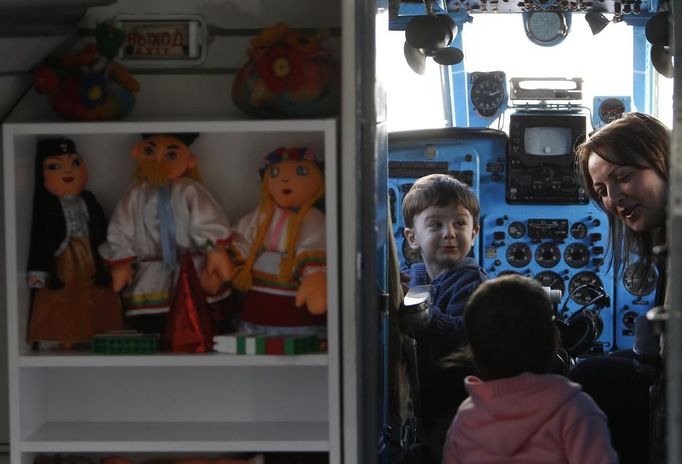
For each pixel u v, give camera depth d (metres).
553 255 6.98
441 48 5.61
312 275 3.18
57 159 3.25
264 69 3.20
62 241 3.27
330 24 3.49
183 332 3.20
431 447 4.38
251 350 3.14
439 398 4.45
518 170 6.91
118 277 3.27
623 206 4.41
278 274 3.25
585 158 4.57
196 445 3.21
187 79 3.52
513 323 3.01
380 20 3.64
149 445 3.22
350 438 3.17
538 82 7.12
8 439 3.60
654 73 7.19
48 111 3.47
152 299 3.30
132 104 3.33
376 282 3.37
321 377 3.48
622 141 4.35
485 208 6.97
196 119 3.34
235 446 3.20
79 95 3.23
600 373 4.26
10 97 3.40
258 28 3.50
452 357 4.47
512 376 3.02
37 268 3.23
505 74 7.17
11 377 3.19
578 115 6.91
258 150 3.44
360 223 3.20
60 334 3.24
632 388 4.22
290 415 3.50
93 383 3.51
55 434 3.31
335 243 3.14
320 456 3.46
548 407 2.90
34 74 3.44
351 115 3.13
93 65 3.34
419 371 4.50
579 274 6.98
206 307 3.23
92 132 3.14
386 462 3.89
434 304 5.01
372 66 3.29
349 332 3.15
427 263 5.28
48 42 3.31
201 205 3.29
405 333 4.36
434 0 6.54
